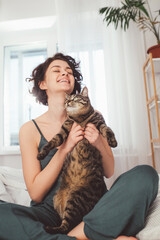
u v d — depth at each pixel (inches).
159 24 99.9
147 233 30.9
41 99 55.6
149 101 89.6
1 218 31.2
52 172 39.0
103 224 30.8
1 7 106.2
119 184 33.9
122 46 98.8
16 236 30.9
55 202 39.2
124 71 97.3
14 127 107.9
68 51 99.3
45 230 32.0
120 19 97.9
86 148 42.1
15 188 57.6
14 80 111.2
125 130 94.3
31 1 105.7
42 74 51.8
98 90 98.3
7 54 113.3
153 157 89.1
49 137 45.9
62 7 100.7
